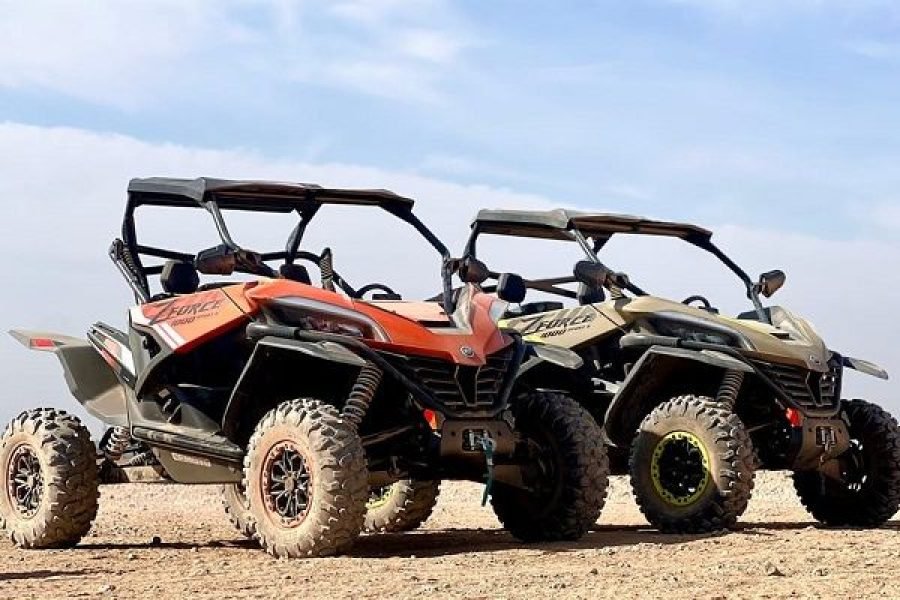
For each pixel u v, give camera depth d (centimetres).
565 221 1262
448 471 990
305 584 761
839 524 1252
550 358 1031
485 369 984
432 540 1099
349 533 894
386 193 1105
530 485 1030
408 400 972
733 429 1080
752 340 1145
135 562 927
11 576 842
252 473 922
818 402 1176
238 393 970
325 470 888
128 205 1087
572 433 1016
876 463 1224
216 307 1002
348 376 998
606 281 1190
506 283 1158
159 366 1027
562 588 732
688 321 1173
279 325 959
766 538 1021
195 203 1080
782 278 1301
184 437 1014
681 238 1345
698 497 1084
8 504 1077
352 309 956
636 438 1120
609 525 1308
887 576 774
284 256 1133
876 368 1222
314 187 1082
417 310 1005
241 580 787
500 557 895
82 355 1112
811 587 727
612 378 1239
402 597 702
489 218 1311
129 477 1101
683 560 870
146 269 1111
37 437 1059
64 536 1055
